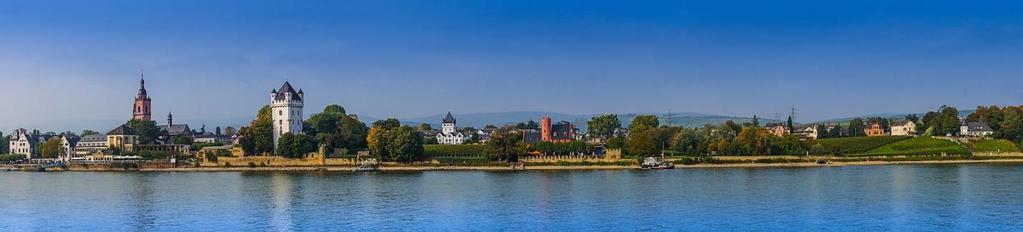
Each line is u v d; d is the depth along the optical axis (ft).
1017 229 499.51
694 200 636.48
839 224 520.01
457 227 522.06
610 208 595.06
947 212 565.12
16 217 583.17
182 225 540.52
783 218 544.62
